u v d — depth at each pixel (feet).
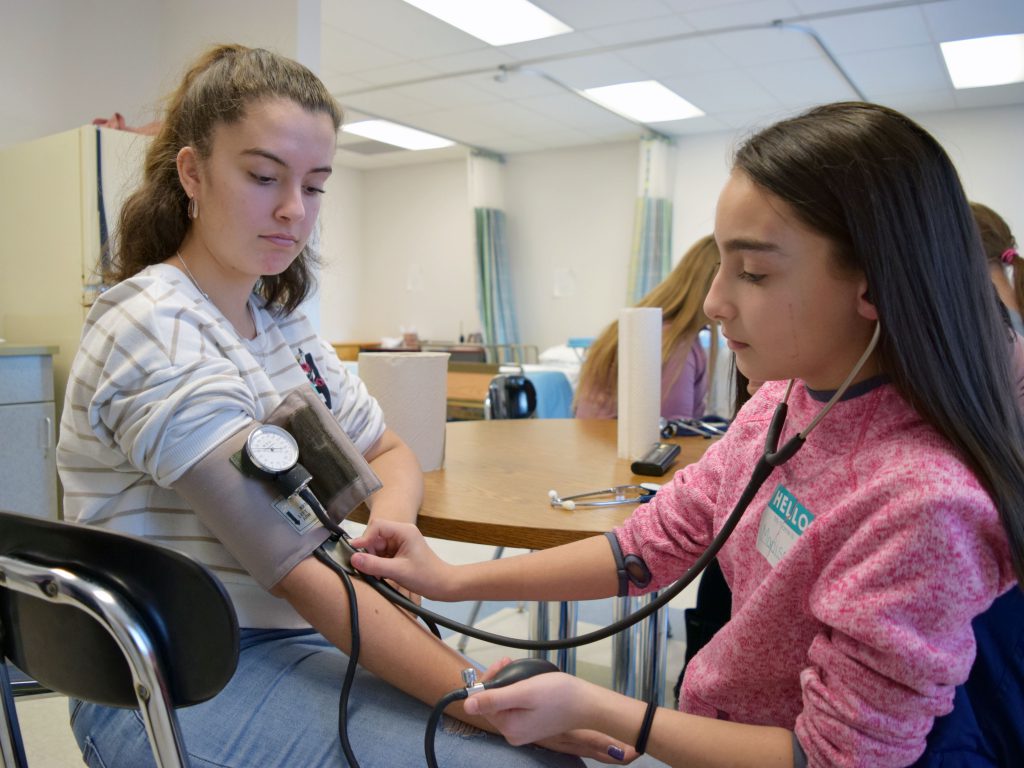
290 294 3.54
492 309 23.02
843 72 15.20
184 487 2.55
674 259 21.49
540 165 23.39
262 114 2.75
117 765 2.57
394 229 26.45
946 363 1.91
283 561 2.56
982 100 16.84
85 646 2.06
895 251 1.90
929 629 1.77
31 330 8.92
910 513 1.78
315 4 10.32
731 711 2.31
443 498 3.54
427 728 2.17
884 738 1.81
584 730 2.43
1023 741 2.07
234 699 2.65
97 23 11.00
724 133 20.48
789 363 2.13
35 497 7.89
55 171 8.42
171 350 2.59
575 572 2.81
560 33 13.48
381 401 4.06
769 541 2.25
